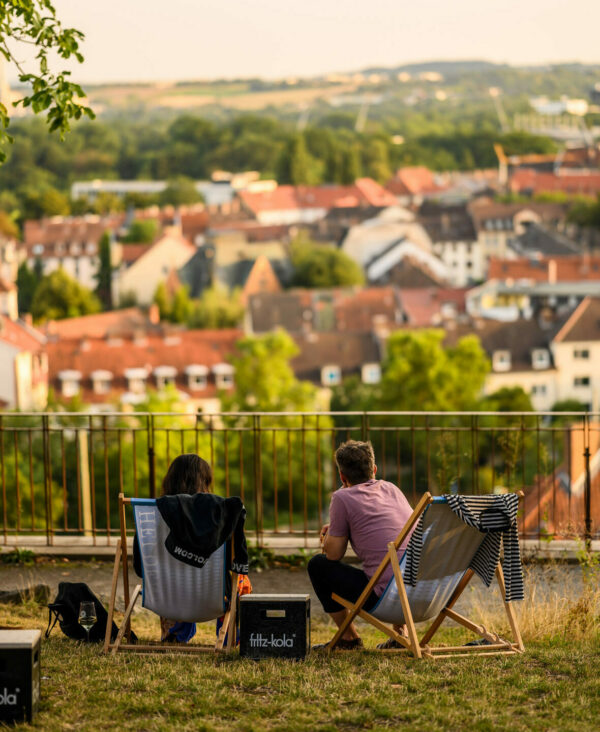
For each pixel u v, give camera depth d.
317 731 6.96
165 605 8.89
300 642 8.81
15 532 15.34
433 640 10.84
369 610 9.20
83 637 9.93
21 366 152.75
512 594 8.77
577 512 16.41
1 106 11.88
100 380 159.00
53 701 7.58
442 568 8.91
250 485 65.75
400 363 108.00
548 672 8.36
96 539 14.89
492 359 168.25
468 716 7.23
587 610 10.62
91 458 14.89
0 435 15.06
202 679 8.05
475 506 8.48
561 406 158.12
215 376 160.88
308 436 66.50
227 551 8.84
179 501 8.60
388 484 9.52
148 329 187.50
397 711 7.30
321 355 169.25
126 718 7.26
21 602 12.31
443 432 14.73
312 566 9.43
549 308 199.12
